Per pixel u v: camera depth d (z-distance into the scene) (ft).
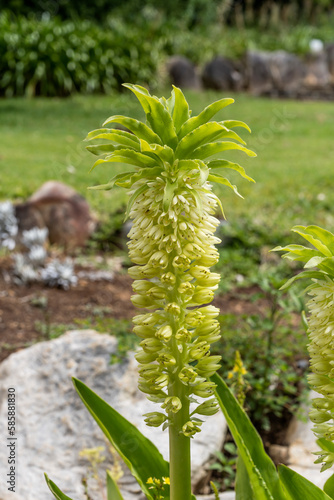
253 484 4.93
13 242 19.67
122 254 20.58
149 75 50.44
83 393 5.85
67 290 17.89
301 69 56.70
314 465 9.91
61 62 48.34
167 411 5.02
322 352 4.85
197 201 4.65
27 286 17.98
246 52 55.01
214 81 53.62
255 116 41.19
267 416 11.89
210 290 5.09
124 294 17.94
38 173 27.20
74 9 62.18
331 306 4.79
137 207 4.86
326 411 5.07
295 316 15.83
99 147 4.86
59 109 43.29
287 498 5.49
